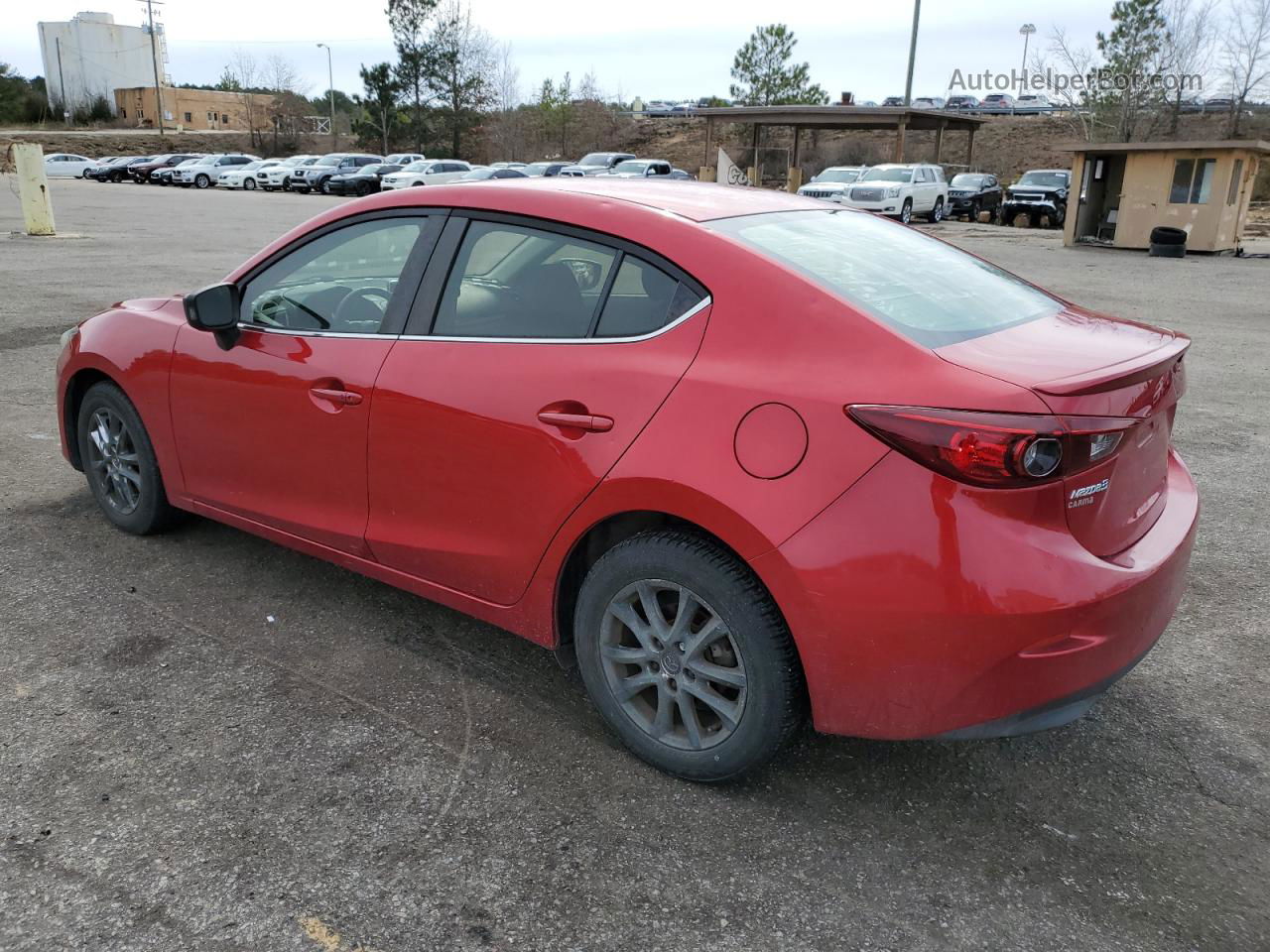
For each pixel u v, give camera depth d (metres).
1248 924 2.31
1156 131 45.25
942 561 2.23
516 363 2.86
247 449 3.65
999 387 2.24
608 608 2.78
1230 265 19.55
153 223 23.83
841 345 2.42
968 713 2.31
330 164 43.91
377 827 2.55
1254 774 2.91
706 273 2.62
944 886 2.41
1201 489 5.49
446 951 2.16
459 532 3.05
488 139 69.62
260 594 3.87
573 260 2.86
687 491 2.47
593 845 2.52
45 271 13.69
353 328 3.33
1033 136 58.84
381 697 3.17
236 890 2.32
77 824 2.52
